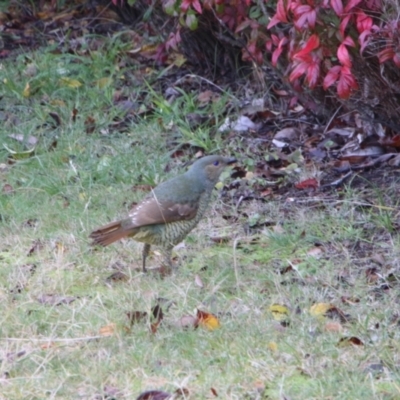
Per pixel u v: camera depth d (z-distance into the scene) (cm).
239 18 1369
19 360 862
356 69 1234
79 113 1527
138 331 915
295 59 1164
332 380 819
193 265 1077
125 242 1131
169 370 846
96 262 1081
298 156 1356
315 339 891
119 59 1717
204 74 1639
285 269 1052
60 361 860
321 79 1252
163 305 966
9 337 911
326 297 983
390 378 823
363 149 1350
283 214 1205
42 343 897
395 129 1326
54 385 823
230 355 867
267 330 910
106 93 1566
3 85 1625
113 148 1403
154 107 1533
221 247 1130
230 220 1198
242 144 1412
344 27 1096
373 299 971
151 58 1703
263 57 1389
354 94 1298
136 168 1341
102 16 1900
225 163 1070
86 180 1305
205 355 871
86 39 1811
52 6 1981
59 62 1703
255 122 1479
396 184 1247
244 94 1555
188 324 925
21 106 1559
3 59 1759
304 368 841
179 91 1559
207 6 1357
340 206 1208
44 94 1602
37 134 1466
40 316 949
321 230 1145
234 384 820
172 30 1576
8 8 1984
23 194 1270
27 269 1061
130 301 973
